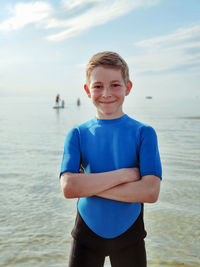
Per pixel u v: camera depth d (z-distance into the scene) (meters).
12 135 13.02
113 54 1.52
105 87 1.52
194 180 5.38
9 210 4.00
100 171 1.56
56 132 14.09
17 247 2.95
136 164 1.55
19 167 6.66
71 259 1.54
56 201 4.39
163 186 5.04
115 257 1.52
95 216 1.52
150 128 1.54
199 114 25.39
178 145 9.57
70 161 1.55
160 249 2.90
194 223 3.51
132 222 1.53
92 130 1.61
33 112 35.09
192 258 2.72
